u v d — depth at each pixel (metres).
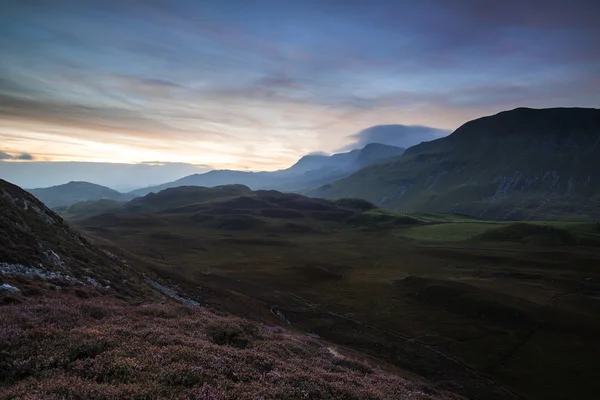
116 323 22.14
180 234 186.38
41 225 46.16
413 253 146.75
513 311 70.12
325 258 136.00
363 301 80.06
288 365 19.48
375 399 17.56
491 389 43.69
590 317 70.81
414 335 61.19
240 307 59.69
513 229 177.25
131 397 12.02
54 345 16.36
